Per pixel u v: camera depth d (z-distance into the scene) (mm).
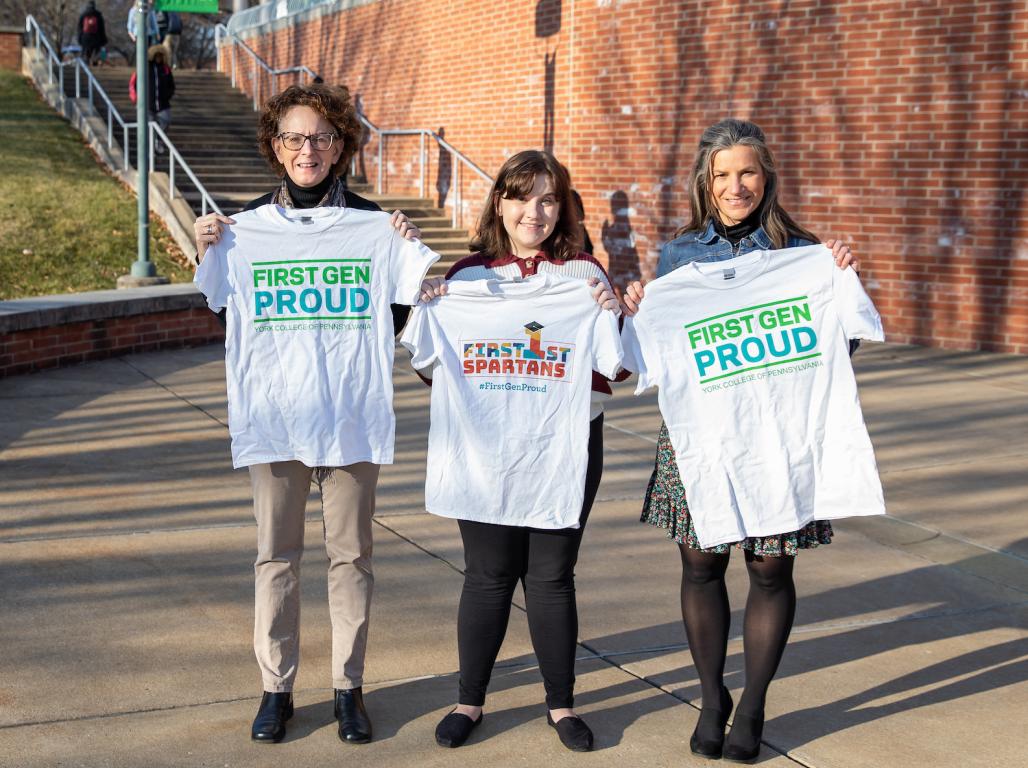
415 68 17000
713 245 3518
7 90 18938
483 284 3400
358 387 3486
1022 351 10203
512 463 3416
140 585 4660
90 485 6012
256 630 3549
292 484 3514
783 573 3414
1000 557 5320
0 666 3857
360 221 3467
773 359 3395
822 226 11227
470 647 3504
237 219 3463
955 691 3943
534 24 14219
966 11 10086
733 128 3424
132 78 15516
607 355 3383
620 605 4664
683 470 3398
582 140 13609
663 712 3748
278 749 3420
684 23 12180
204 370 9156
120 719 3543
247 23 23594
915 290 10711
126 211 13641
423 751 3441
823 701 3861
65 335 9062
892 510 5977
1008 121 10016
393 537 5406
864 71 10758
